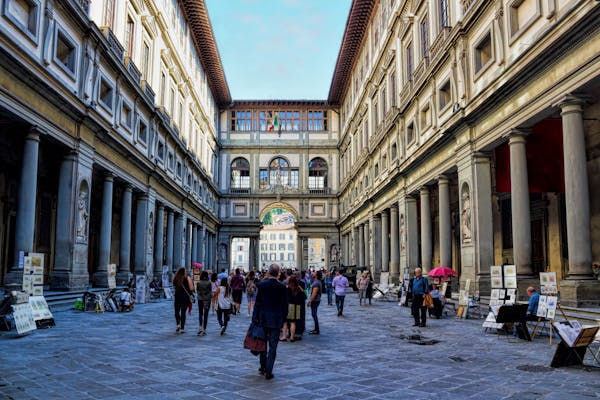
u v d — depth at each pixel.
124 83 23.98
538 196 22.02
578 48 12.30
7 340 10.93
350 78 49.69
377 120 36.25
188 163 39.62
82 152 19.41
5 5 14.02
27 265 12.78
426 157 24.47
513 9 15.89
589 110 17.03
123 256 25.44
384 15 33.97
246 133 58.28
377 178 35.66
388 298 28.55
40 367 8.12
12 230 22.53
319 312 20.30
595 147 17.97
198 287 12.80
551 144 17.41
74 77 18.59
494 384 7.12
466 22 18.84
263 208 57.06
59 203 18.61
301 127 58.41
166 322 15.61
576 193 12.48
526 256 15.39
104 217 22.78
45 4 16.39
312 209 56.97
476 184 18.58
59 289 18.36
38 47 16.00
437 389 6.81
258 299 7.59
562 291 12.51
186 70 39.09
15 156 20.97
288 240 115.38
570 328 8.35
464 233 19.67
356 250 47.06
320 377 7.57
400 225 29.48
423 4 25.17
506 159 18.59
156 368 8.19
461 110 19.22
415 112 26.16
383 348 10.60
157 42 30.61
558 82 13.10
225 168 57.78
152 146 29.12
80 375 7.58
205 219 48.09
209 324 15.31
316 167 58.25
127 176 25.33
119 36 24.06
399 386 6.98
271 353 7.44
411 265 27.77
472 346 10.82
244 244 116.75
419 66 25.17
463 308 17.39
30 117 15.62
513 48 15.69
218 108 58.00
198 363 8.66
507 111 16.09
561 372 7.97
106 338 11.63
